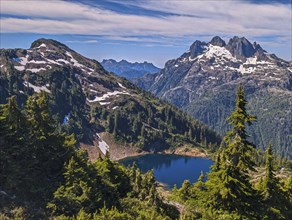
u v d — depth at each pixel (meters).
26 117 35.88
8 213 27.02
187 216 33.41
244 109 32.97
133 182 42.62
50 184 32.59
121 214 29.14
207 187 34.09
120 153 166.00
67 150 36.94
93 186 33.03
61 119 165.50
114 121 180.62
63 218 28.22
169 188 102.81
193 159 160.00
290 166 136.75
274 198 34.53
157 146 177.50
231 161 33.22
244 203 32.78
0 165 31.12
